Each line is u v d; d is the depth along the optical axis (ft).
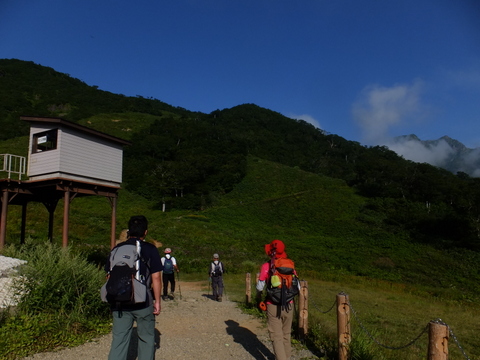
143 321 12.60
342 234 157.79
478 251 133.69
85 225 99.14
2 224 45.06
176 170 218.18
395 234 154.40
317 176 266.77
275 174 261.65
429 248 134.51
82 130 48.42
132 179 225.97
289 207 197.06
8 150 201.98
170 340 19.44
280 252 15.83
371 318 32.42
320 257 110.52
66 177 46.09
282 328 15.49
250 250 109.19
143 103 459.32
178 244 99.86
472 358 22.29
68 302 20.06
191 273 66.95
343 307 15.84
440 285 98.58
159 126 329.11
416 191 207.62
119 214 146.10
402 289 66.18
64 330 18.12
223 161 263.70
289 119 507.30
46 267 21.48
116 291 11.78
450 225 152.56
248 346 18.78
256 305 30.17
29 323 17.95
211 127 339.77
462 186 198.80
